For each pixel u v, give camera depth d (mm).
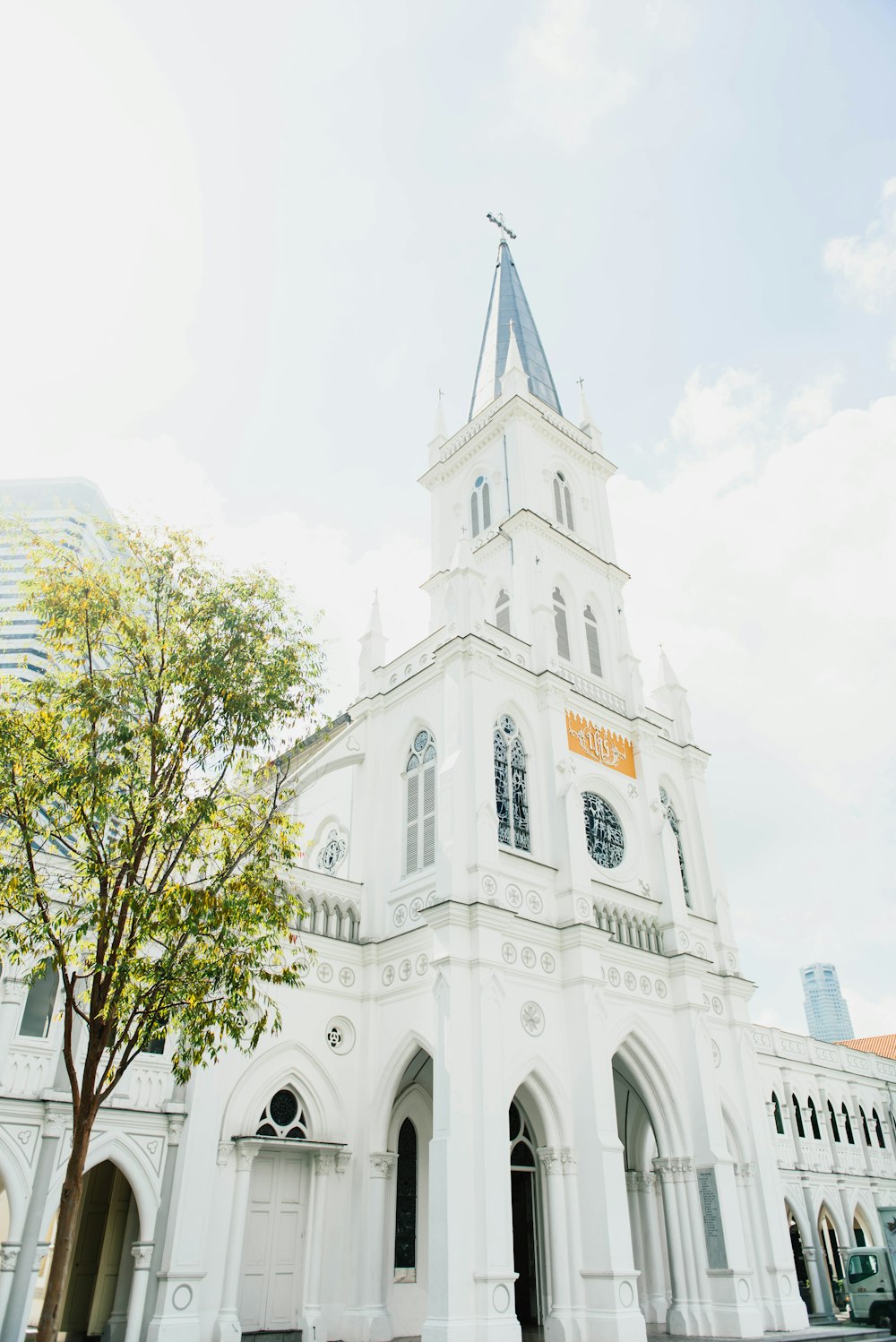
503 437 40250
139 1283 19281
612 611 39000
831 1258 41281
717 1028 31109
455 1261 19703
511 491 38312
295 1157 23672
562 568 37469
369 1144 24078
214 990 14812
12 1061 18750
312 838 34156
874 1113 48031
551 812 28641
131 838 14461
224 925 14367
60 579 15523
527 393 41531
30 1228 17844
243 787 17250
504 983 23906
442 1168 20750
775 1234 28219
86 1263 24688
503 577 36375
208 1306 19891
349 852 30125
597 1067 24484
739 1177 28891
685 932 30625
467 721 27141
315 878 27312
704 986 31531
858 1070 48469
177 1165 20516
